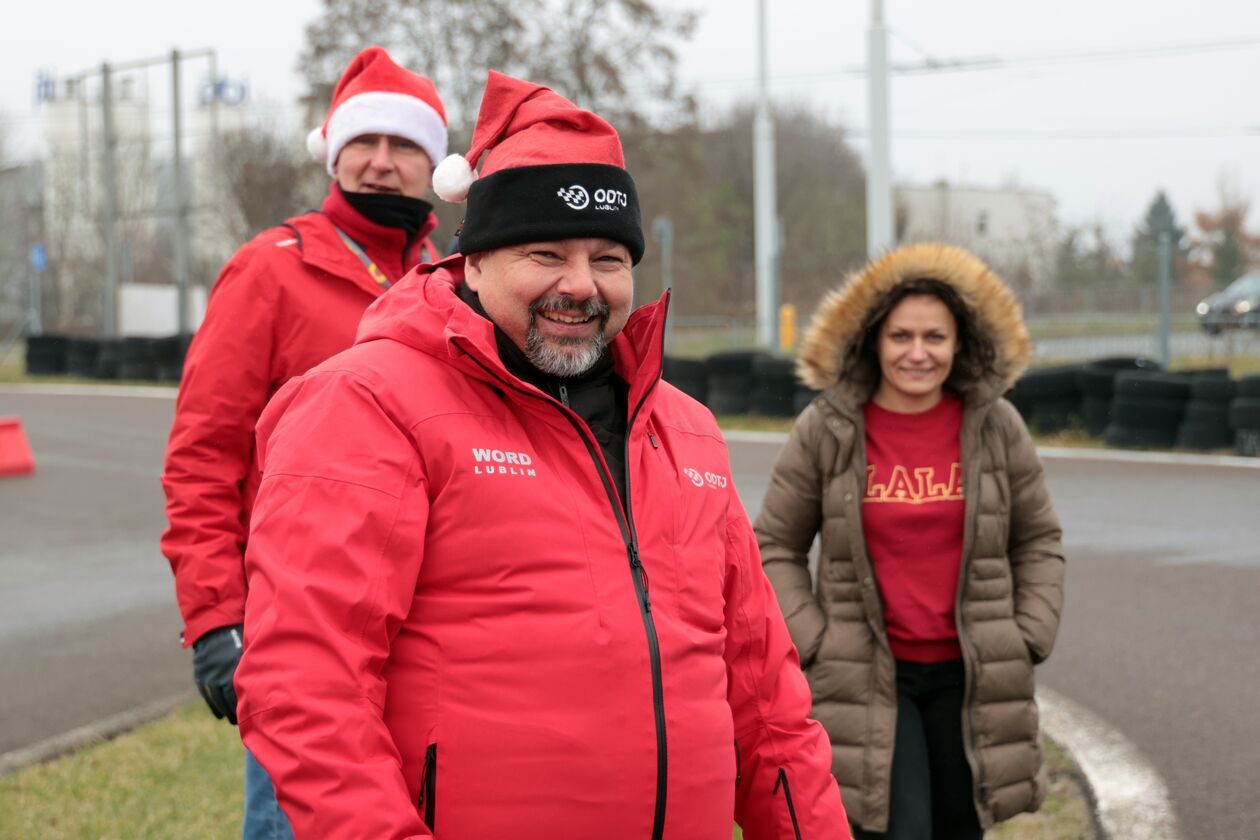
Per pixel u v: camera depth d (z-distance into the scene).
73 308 47.62
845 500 3.47
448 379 2.03
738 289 52.44
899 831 3.29
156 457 15.53
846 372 3.52
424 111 3.36
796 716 2.35
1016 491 3.53
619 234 2.08
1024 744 3.40
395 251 3.28
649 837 1.97
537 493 1.99
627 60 26.62
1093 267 40.28
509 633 1.92
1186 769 4.84
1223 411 13.41
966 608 3.38
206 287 49.09
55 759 5.05
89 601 8.17
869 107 17.52
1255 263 50.44
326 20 26.20
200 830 4.23
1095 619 7.20
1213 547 8.98
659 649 2.00
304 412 2.01
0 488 13.15
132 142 49.56
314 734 1.82
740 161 59.19
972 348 3.50
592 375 2.21
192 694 6.05
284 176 34.09
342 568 1.88
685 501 2.19
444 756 1.90
